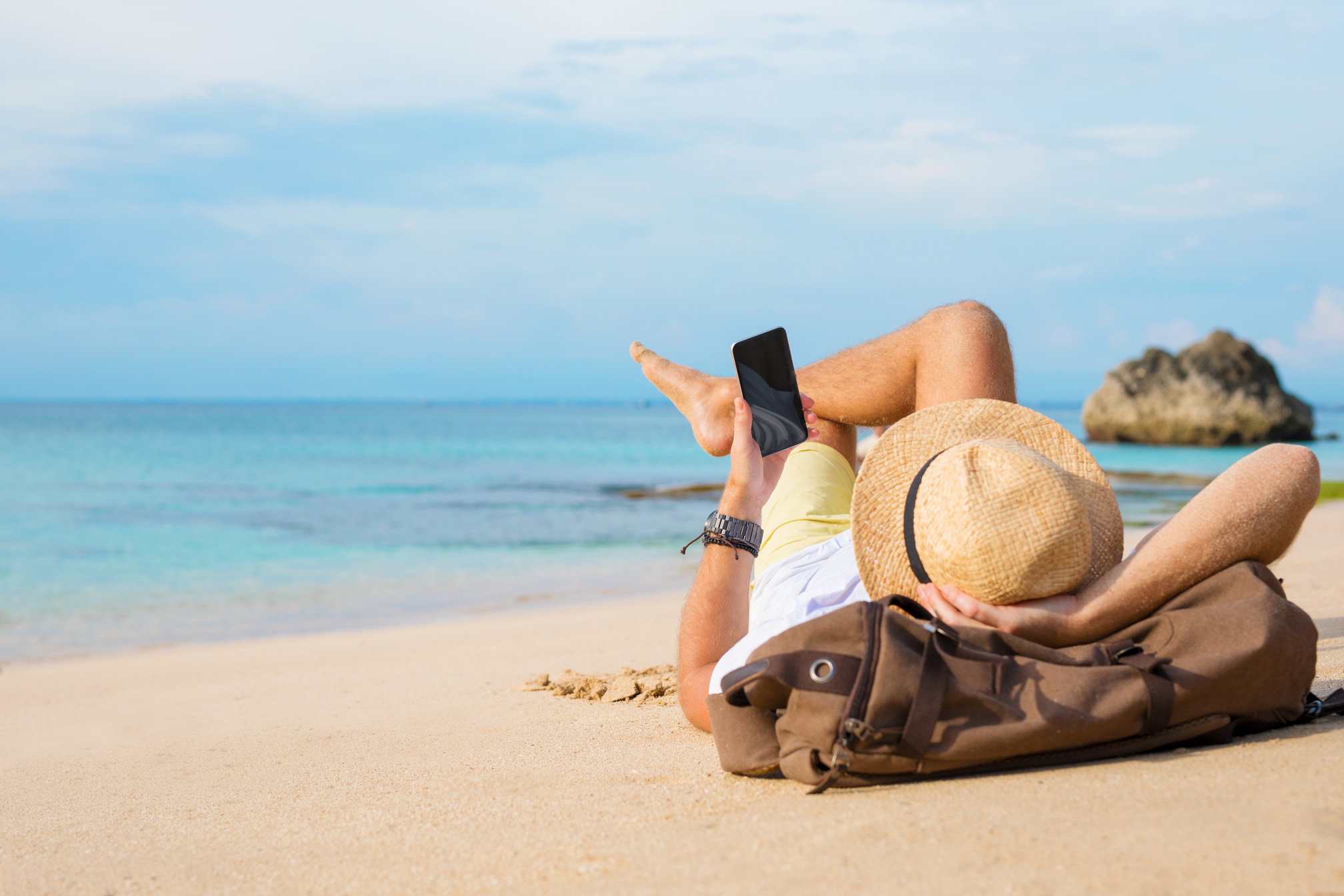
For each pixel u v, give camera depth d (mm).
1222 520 1897
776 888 1400
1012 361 2631
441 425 102062
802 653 1843
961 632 1835
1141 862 1354
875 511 2160
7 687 5898
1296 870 1285
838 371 2744
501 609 9664
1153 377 47281
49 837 2301
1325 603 4672
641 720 3113
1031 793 1675
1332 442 50406
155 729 4066
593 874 1548
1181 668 1773
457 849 1789
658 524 18422
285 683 5227
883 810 1673
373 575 12305
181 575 12531
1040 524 1854
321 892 1658
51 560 14094
